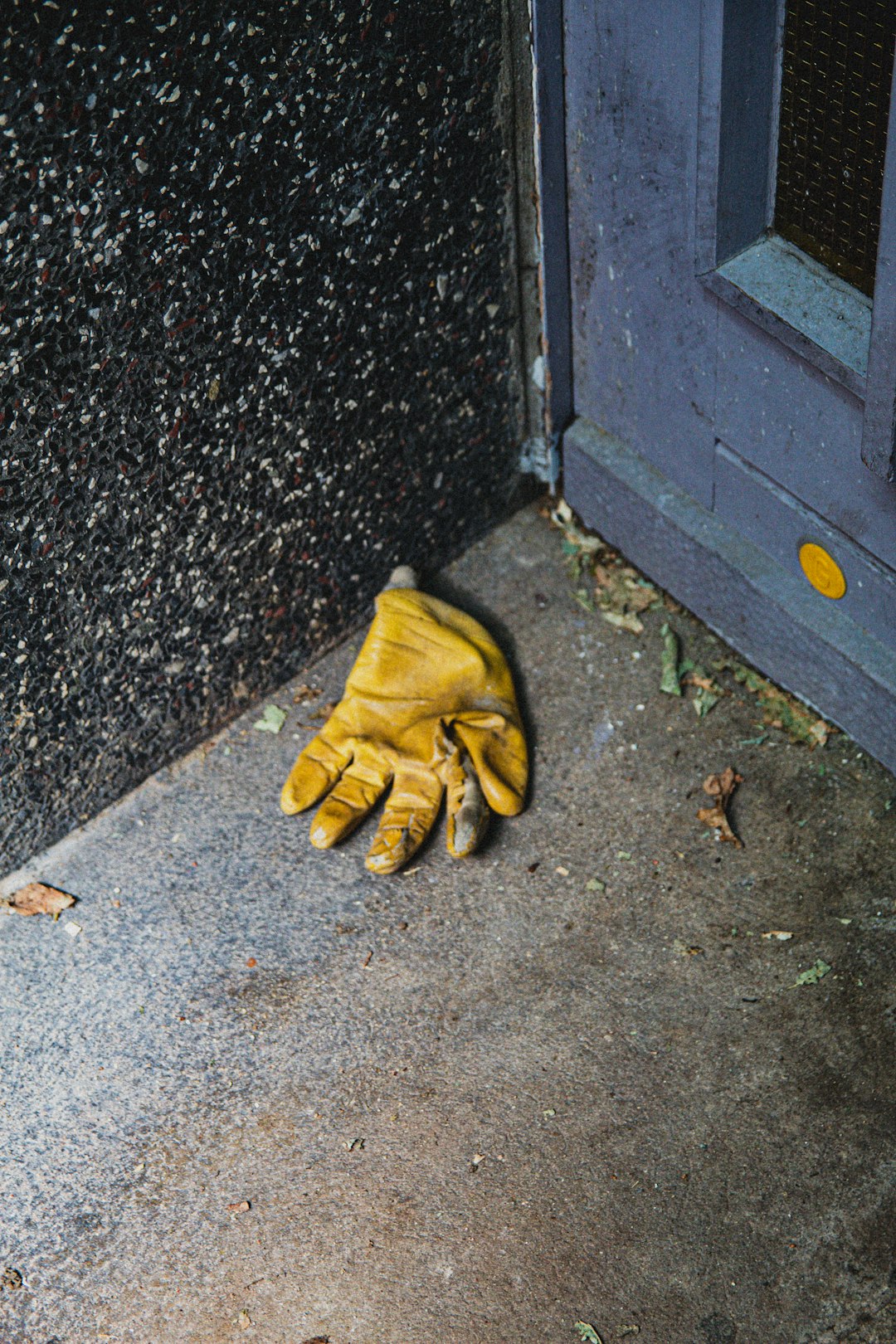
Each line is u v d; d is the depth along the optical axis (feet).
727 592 9.74
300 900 9.11
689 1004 8.35
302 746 9.95
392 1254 7.52
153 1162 8.03
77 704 9.01
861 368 7.26
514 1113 7.99
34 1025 8.70
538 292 9.77
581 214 9.11
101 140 6.97
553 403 10.43
